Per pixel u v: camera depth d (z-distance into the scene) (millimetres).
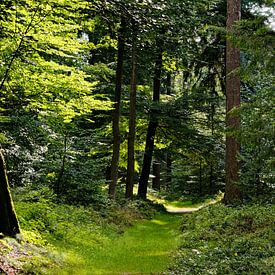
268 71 9219
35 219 12320
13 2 10562
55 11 11070
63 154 16547
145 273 9133
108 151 26734
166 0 12391
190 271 8781
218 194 29516
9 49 10922
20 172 15867
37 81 12211
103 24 15398
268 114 10156
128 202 21344
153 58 22781
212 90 25812
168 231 16031
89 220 15219
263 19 9266
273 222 11828
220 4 22469
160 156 33094
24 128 15812
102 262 10266
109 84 25875
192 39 17594
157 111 26062
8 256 8422
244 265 8422
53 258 9469
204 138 26562
